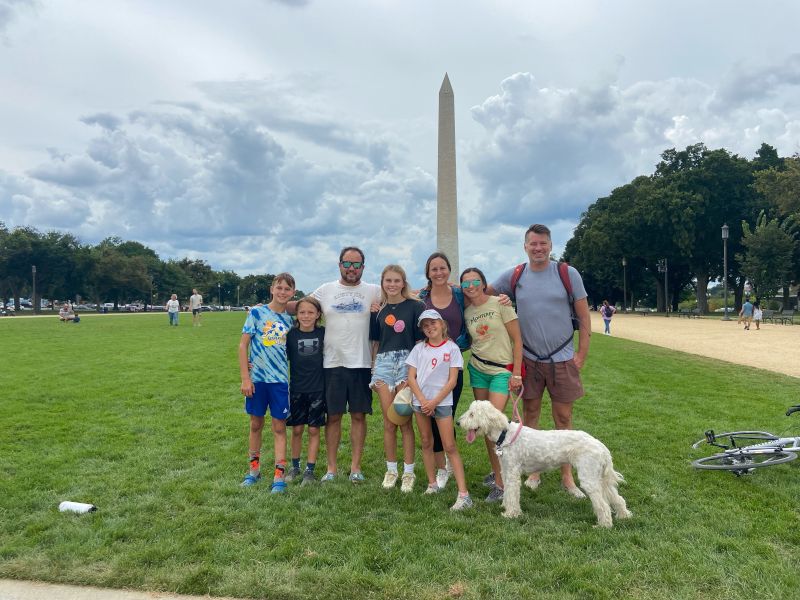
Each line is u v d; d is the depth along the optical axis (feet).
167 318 170.81
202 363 51.47
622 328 122.62
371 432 27.73
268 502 17.74
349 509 17.28
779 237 153.17
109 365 49.55
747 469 19.69
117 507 17.12
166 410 31.68
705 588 12.29
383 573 13.07
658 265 215.72
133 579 12.68
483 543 14.73
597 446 16.21
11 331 95.71
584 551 14.17
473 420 16.81
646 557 13.66
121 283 302.25
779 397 35.40
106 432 26.53
